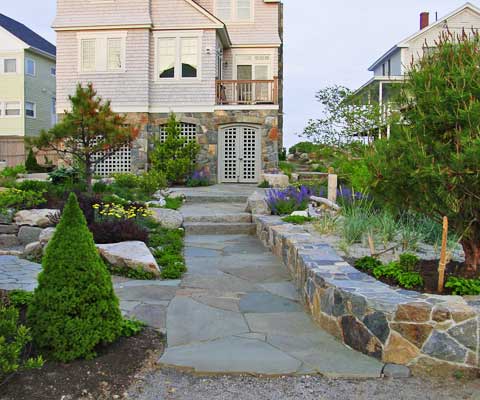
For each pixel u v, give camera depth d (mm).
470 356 4184
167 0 19969
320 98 19375
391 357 4355
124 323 4852
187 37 20016
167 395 3873
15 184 12242
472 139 4621
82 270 4312
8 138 24781
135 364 4293
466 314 4188
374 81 22219
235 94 21750
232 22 22703
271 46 22625
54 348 4184
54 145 13062
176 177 18922
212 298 6117
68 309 4211
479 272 5379
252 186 18516
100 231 8391
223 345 4695
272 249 8914
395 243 7297
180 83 20109
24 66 30328
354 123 18125
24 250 8562
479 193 4816
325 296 5129
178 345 4680
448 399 3854
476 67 4980
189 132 20625
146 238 8719
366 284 5004
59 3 20172
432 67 5223
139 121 20000
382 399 3842
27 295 5293
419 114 5156
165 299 6039
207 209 12625
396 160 5133
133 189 14461
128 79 20016
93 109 12109
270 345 4711
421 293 4797
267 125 19953
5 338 3896
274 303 5965
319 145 19984
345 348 4664
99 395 3828
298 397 3861
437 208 5191
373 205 9305
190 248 9195
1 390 3725
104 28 19938
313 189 12984
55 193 11969
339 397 3867
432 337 4246
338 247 7113
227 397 3854
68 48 20250
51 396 3742
